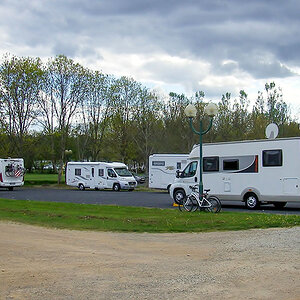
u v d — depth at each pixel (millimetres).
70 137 51188
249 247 9727
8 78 46000
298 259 8258
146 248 10016
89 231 12898
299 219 14156
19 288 6508
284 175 19000
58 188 44938
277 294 6086
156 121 49594
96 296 6078
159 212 17172
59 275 7301
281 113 47344
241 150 20312
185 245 10375
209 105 17047
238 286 6504
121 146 51688
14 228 13391
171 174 34125
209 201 17172
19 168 39375
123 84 50219
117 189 39375
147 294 6145
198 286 6527
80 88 48594
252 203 19922
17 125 47031
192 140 47000
